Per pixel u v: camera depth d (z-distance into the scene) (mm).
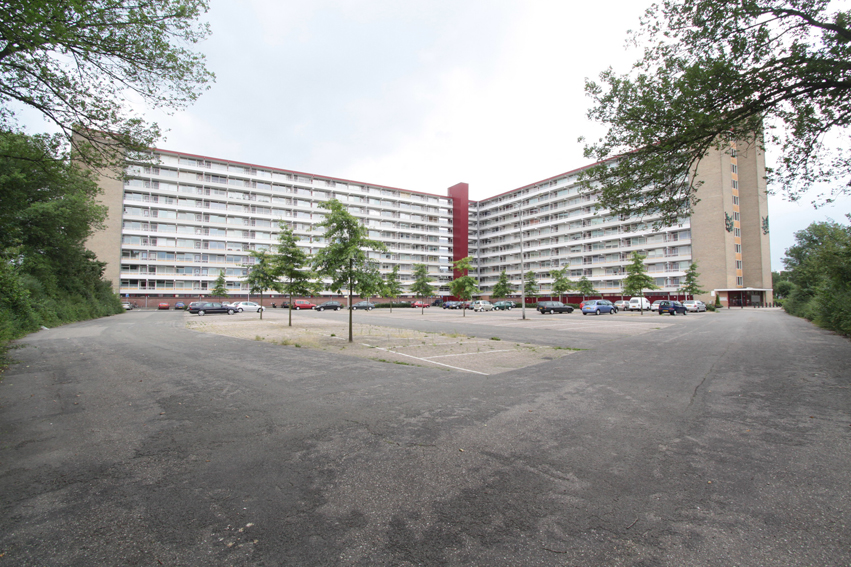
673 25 10016
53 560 2252
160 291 60938
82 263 31297
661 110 9992
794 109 10180
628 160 11617
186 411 5297
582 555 2289
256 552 2326
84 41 7020
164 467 3531
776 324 22094
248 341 13828
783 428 4508
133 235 60000
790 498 2922
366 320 28688
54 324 21578
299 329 19766
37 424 4777
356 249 13164
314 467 3514
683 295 60281
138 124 8672
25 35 6035
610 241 71250
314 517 2705
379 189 85688
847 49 8664
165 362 9266
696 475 3328
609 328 20594
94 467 3537
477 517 2695
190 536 2488
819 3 8734
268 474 3377
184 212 63719
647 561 2232
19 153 8297
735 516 2688
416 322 26344
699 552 2307
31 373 7941
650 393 6199
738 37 9328
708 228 58812
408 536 2484
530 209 87625
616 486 3135
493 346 12758
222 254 65688
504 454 3789
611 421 4801
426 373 7949
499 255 94938
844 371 7785
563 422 4770
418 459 3678
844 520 2619
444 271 93250
